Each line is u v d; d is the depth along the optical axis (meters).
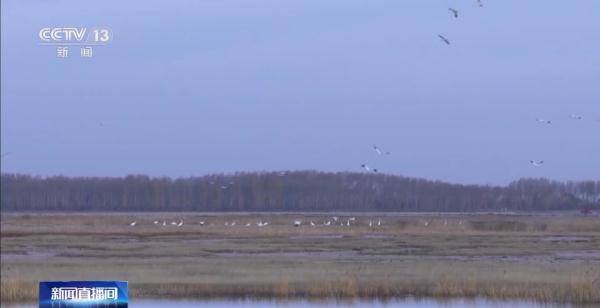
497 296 34.91
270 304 34.03
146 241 72.12
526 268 42.75
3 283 37.12
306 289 36.41
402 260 51.09
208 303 34.38
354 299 35.19
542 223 74.69
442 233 77.88
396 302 34.16
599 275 37.94
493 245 62.28
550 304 33.28
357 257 54.00
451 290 35.69
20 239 74.94
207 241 71.69
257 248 62.66
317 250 60.59
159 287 37.78
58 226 99.88
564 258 47.53
